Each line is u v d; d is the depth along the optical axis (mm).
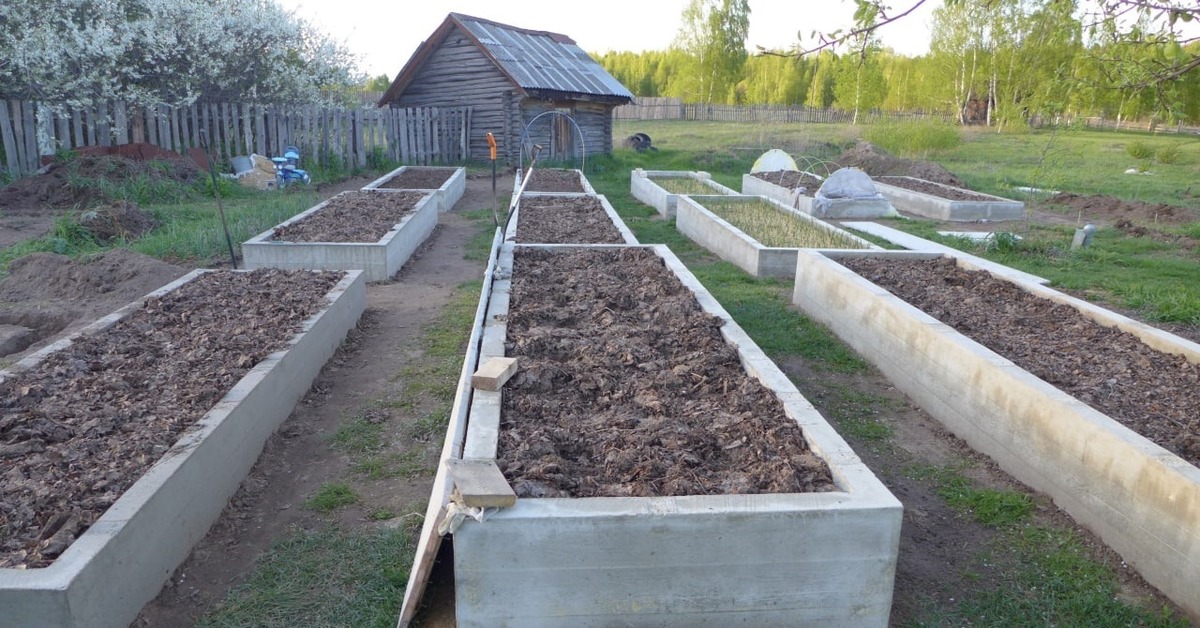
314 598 3244
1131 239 11500
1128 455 3529
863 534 2857
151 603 3176
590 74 23125
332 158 19250
